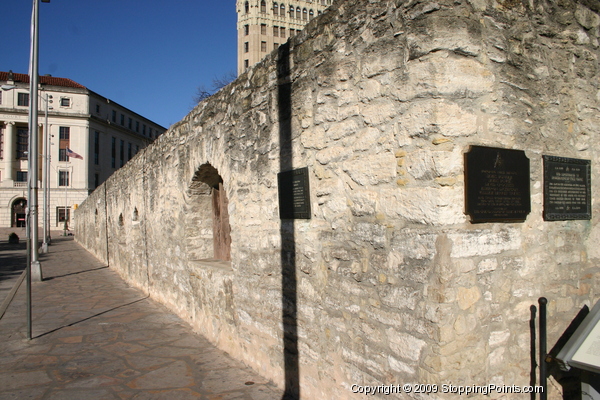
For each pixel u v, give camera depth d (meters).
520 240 3.01
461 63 2.75
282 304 4.24
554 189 3.19
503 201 2.88
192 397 4.12
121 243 12.98
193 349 5.60
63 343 5.97
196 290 6.47
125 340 6.05
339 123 3.47
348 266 3.35
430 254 2.68
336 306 3.48
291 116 4.09
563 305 3.26
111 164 55.59
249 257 4.89
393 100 2.97
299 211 3.92
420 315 2.73
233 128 5.24
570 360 2.71
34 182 12.03
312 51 3.79
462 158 2.73
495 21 2.93
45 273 13.90
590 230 3.46
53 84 51.19
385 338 2.99
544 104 3.19
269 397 4.07
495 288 2.85
